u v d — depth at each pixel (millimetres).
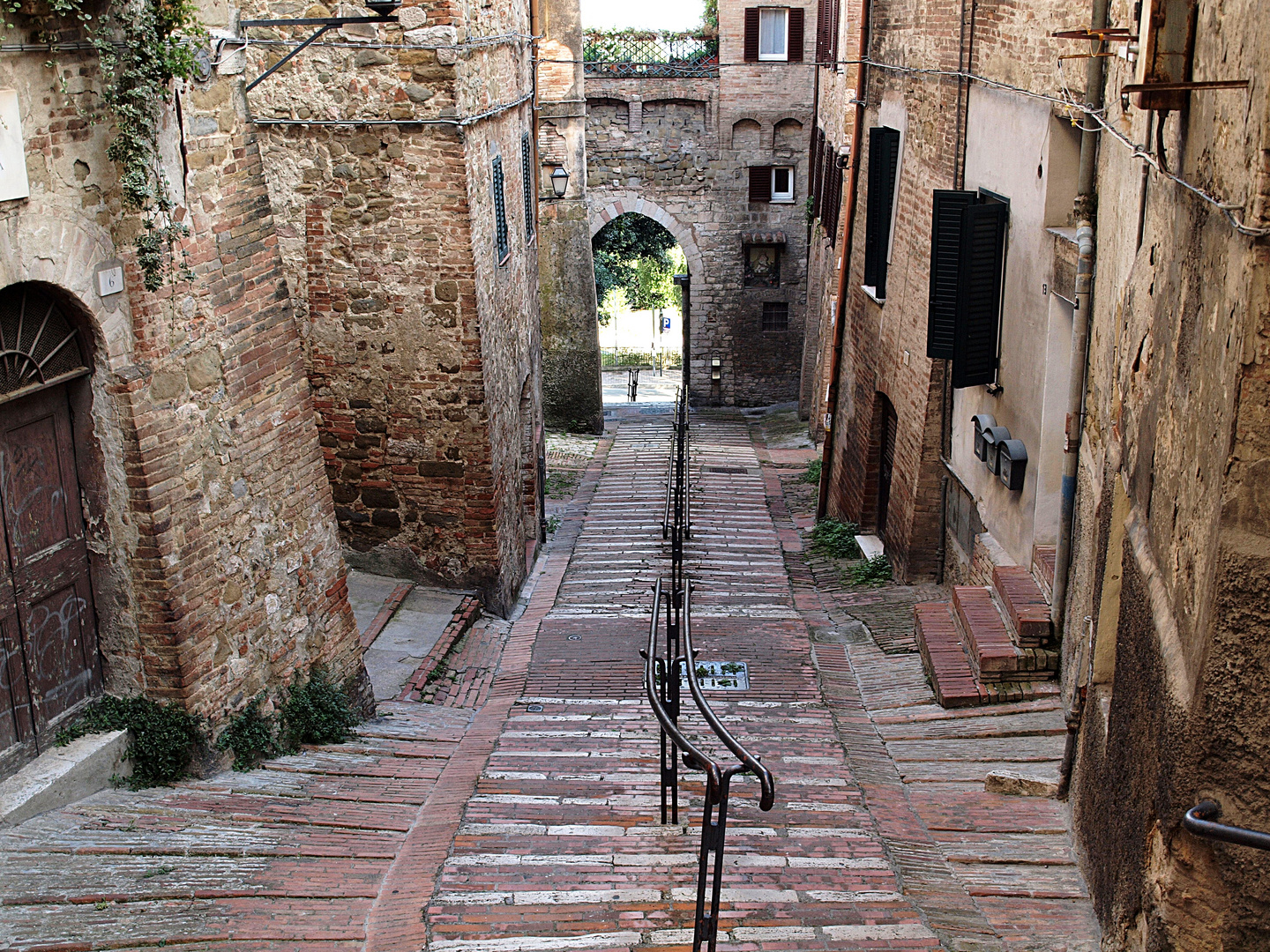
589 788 6836
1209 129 4008
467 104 10750
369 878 5469
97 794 6164
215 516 6793
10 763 5848
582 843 5895
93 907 4930
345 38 10312
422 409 11336
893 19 13125
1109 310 6430
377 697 9164
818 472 18953
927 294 11258
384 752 7711
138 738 6465
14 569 5805
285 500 7559
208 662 6719
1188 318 4266
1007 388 9258
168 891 5121
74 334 5973
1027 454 8656
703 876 4223
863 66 14789
